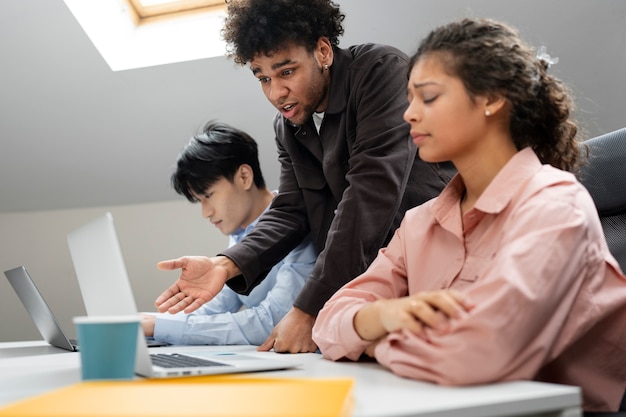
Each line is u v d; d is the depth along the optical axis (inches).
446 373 30.7
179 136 111.2
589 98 90.0
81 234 39.6
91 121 111.3
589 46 86.7
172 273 117.3
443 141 40.0
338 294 46.3
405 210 61.2
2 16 98.3
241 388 26.6
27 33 100.5
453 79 39.4
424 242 44.1
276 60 60.2
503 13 86.7
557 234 33.7
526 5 85.1
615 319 37.8
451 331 31.4
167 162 114.6
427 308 32.9
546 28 86.4
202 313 80.3
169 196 118.2
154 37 105.0
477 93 39.3
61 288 122.6
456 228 41.6
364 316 39.8
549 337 32.8
